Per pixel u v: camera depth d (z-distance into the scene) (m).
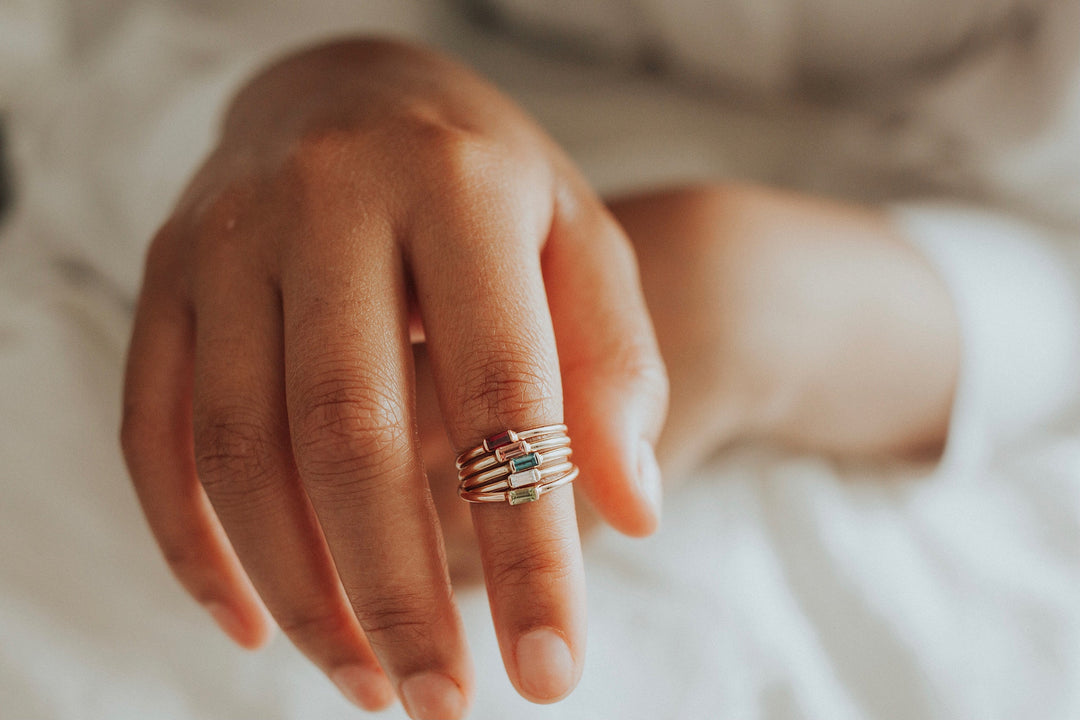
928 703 0.28
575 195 0.28
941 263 0.35
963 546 0.32
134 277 0.37
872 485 0.34
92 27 0.50
